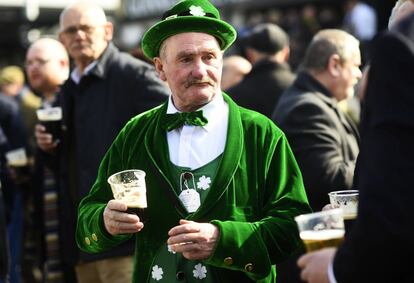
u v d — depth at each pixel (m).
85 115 7.72
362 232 3.46
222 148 4.86
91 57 7.76
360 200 3.52
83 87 7.77
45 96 10.09
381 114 3.51
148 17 20.42
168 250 4.81
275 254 4.66
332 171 6.75
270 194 4.83
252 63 8.73
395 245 3.37
